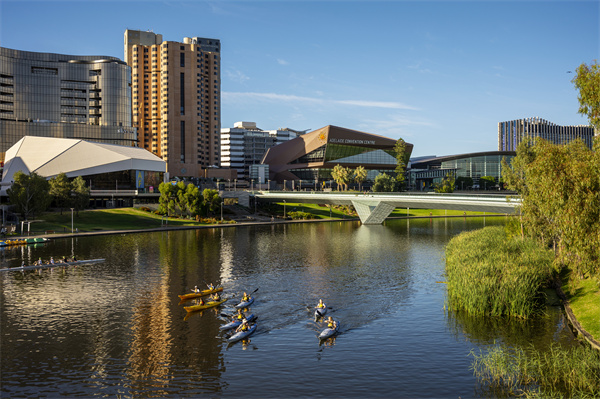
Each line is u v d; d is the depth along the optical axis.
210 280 72.50
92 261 87.81
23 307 57.44
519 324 47.69
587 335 42.53
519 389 34.38
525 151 76.44
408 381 36.31
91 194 185.50
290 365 39.72
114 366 39.84
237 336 45.88
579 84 37.16
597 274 39.94
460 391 34.50
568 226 38.53
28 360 41.19
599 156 36.62
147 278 73.88
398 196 135.75
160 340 45.91
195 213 171.75
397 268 81.38
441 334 46.12
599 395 32.75
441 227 163.12
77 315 54.12
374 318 52.09
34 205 133.38
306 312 54.97
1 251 99.38
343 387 35.50
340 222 186.38
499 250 69.06
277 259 91.31
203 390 35.38
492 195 111.69
